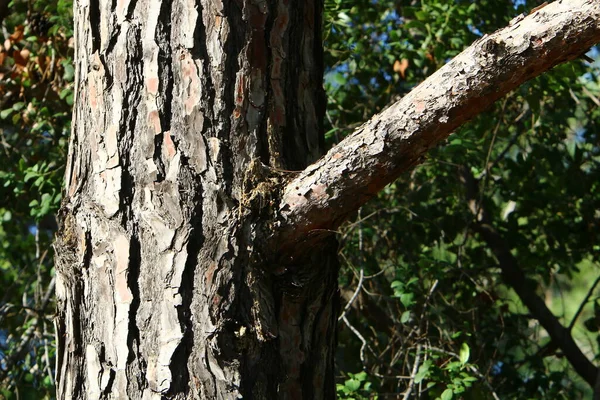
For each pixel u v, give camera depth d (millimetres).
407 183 6238
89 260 3484
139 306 3436
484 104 3322
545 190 6762
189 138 3465
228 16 3506
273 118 3516
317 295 3494
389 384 5559
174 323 3414
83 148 3539
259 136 3496
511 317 6488
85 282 3486
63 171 5867
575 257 7043
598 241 6945
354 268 5574
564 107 6484
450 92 3314
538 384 6223
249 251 3434
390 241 6051
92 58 3535
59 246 3525
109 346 3445
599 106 7012
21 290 7031
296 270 3469
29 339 6113
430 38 5730
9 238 7184
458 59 3322
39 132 6141
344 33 6066
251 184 3451
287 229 3430
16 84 6168
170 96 3479
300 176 3426
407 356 5262
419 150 3365
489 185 6945
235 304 3426
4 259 7258
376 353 5840
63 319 3533
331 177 3391
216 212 3441
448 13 5574
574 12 3240
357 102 6230
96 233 3480
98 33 3535
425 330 5547
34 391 5902
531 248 7230
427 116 3334
